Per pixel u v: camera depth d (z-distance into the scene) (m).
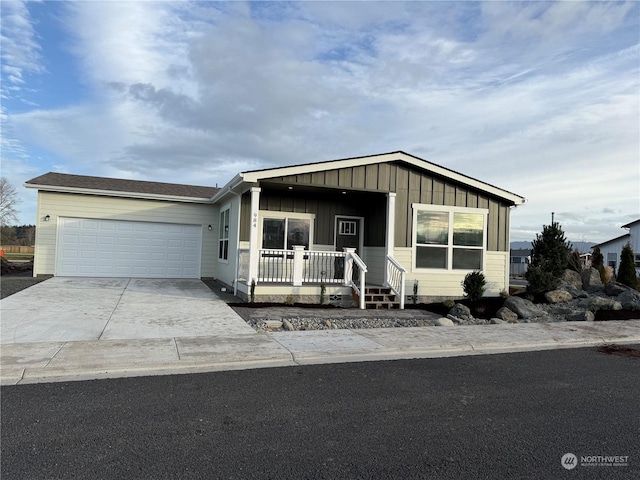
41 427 3.90
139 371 5.77
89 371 5.62
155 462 3.30
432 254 13.48
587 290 14.44
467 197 13.89
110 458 3.34
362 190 12.70
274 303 11.52
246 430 3.95
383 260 13.46
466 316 10.58
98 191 15.84
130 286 13.83
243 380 5.47
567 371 6.31
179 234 17.05
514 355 7.27
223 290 13.61
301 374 5.81
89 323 8.22
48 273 15.63
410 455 3.52
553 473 3.27
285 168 11.70
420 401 4.86
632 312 11.54
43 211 15.59
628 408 4.77
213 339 7.38
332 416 4.34
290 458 3.42
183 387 5.14
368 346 7.27
